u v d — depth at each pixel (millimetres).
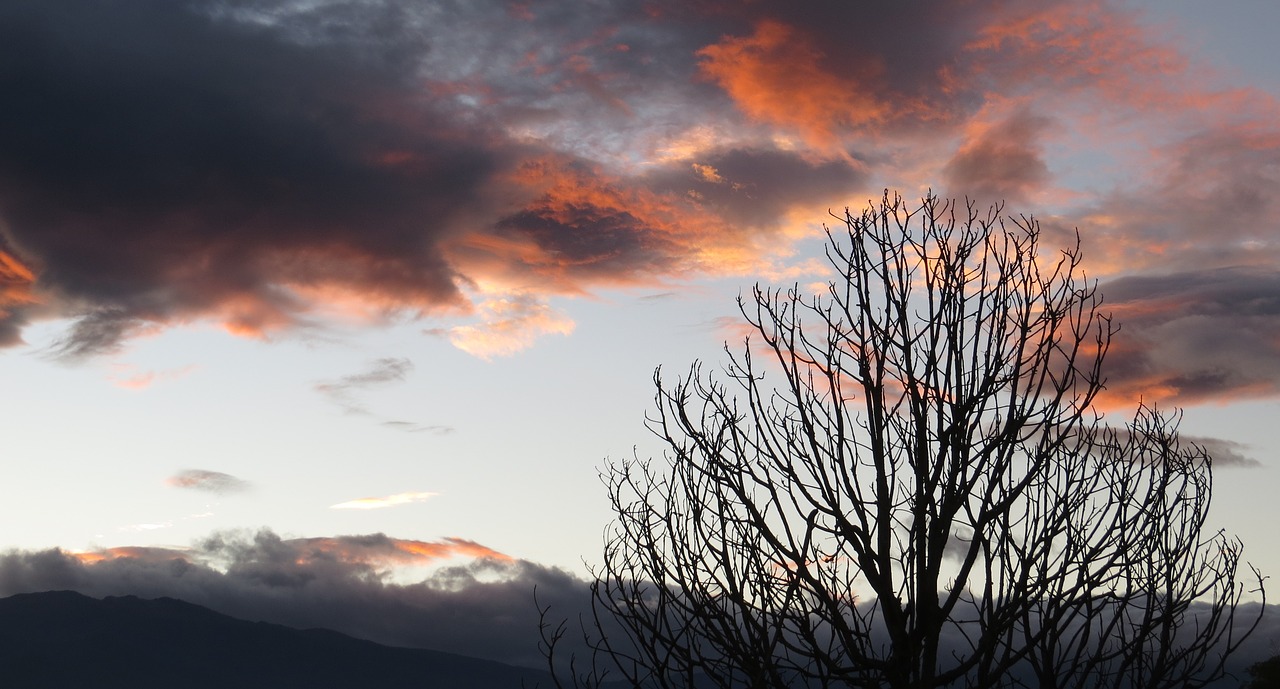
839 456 7516
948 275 7914
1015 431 7301
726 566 7113
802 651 6844
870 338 7875
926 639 6777
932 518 7098
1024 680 7016
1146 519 7312
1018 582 6871
